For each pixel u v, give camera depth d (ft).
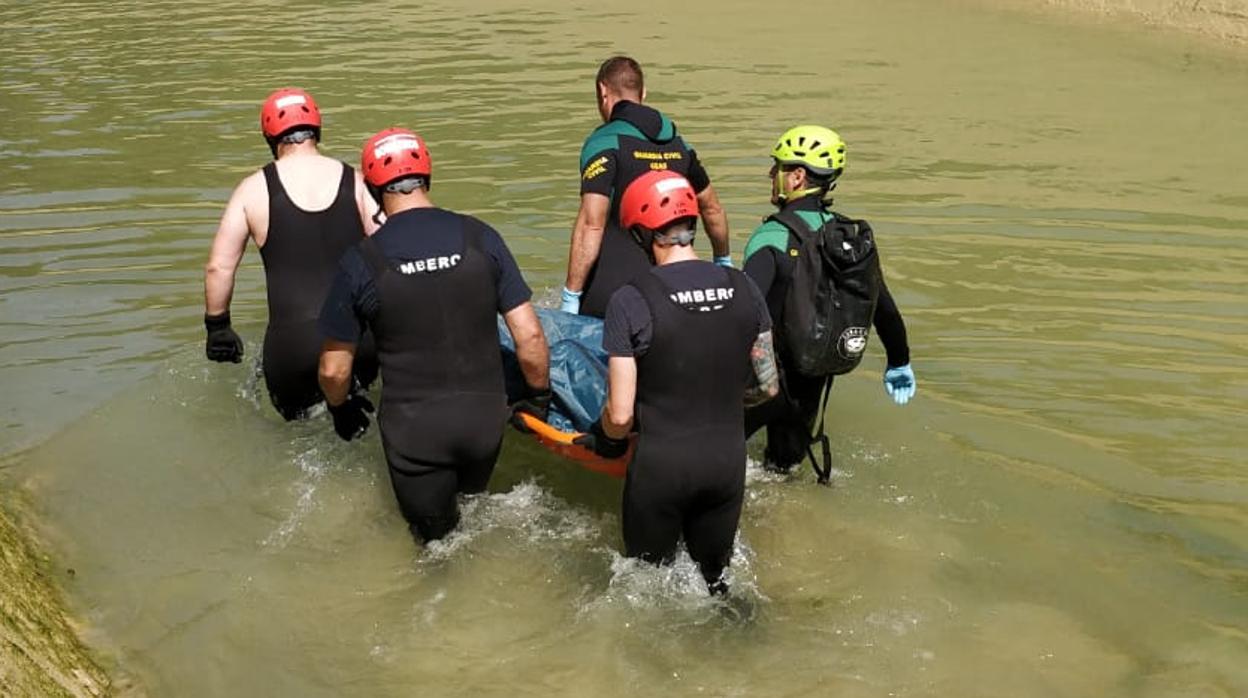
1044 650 14.10
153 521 16.65
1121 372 20.74
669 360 13.67
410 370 14.92
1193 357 21.29
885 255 26.02
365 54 45.85
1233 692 13.35
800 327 15.44
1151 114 37.50
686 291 13.67
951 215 28.48
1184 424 19.02
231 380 20.31
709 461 13.96
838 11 53.83
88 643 14.12
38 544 15.98
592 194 18.12
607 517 16.72
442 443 15.03
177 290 23.99
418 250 14.60
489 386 15.24
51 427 18.88
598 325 17.54
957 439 18.61
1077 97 39.42
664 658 14.01
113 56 46.24
